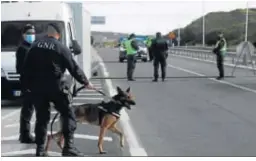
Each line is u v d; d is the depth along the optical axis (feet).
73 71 24.81
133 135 32.27
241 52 87.40
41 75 24.45
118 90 26.91
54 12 49.21
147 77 81.20
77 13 56.75
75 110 26.91
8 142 30.30
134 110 43.37
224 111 42.70
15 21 48.96
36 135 25.79
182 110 43.45
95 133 32.91
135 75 85.92
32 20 48.85
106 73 89.86
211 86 65.62
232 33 271.90
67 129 25.39
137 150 27.86
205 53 144.46
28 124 29.91
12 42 48.32
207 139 30.94
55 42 24.54
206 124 36.32
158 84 68.59
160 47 72.84
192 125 35.91
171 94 55.98
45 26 48.32
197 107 45.32
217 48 76.28
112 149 28.12
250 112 42.11
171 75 85.61
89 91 59.06
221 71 76.69
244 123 36.65
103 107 26.96
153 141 30.40
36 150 26.40
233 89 61.67
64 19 48.88
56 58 24.40
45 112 25.36
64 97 24.99
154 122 37.29
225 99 51.37
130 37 74.49
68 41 48.14
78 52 46.62
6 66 45.93
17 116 40.83
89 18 67.67
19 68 30.68
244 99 51.34
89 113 26.94
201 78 79.00
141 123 36.83
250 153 27.07
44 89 24.52
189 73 90.43
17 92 46.21
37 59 24.41
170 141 30.40
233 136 31.83
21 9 49.78
